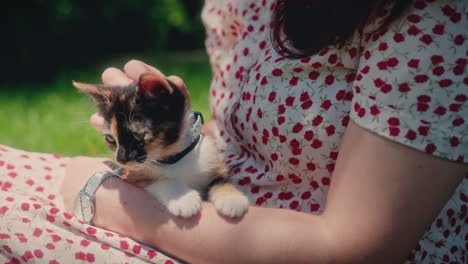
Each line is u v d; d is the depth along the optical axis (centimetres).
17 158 56
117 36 310
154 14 323
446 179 42
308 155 50
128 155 57
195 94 171
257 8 58
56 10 256
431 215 43
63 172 55
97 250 47
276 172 53
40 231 47
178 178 57
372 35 46
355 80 46
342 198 44
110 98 60
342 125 48
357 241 43
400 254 43
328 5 46
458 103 42
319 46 48
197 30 369
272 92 51
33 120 143
